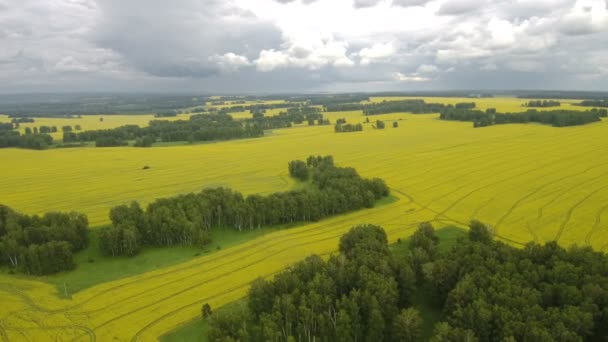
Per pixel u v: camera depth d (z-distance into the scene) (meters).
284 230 99.69
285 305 56.84
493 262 61.78
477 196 120.38
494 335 49.66
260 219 101.19
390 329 56.28
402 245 87.56
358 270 62.53
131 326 62.56
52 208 120.50
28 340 59.47
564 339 45.16
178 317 64.56
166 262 84.81
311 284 59.84
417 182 138.50
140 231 92.44
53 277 79.81
